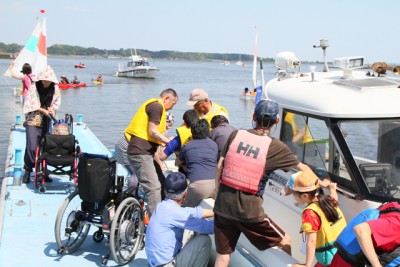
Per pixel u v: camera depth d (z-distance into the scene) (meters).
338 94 4.59
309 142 4.72
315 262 4.57
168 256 5.07
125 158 6.86
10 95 43.22
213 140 6.23
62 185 9.04
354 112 4.31
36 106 8.90
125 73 91.31
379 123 4.34
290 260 4.23
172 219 5.03
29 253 6.03
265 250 4.47
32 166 9.17
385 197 4.06
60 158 8.62
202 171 5.76
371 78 5.09
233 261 4.87
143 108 6.15
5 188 8.80
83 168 5.71
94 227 7.11
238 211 4.20
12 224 7.03
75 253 6.10
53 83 9.09
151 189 6.14
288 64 6.03
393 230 3.42
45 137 8.71
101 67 158.50
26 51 22.28
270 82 5.91
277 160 4.10
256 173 4.11
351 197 4.18
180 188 5.10
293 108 4.90
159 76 108.19
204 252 5.04
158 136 6.01
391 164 4.32
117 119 31.28
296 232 4.73
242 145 4.19
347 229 3.74
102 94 50.09
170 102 6.44
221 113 7.16
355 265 3.69
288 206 4.88
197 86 72.31
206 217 5.11
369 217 3.61
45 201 8.15
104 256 5.91
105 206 5.77
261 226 4.30
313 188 4.04
